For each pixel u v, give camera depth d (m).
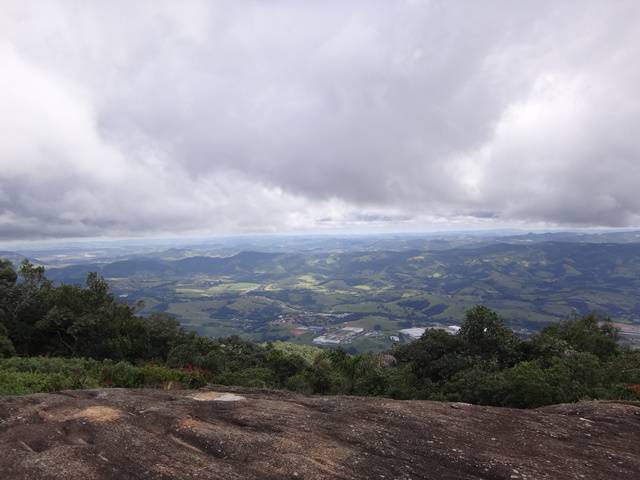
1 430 7.77
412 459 7.10
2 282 43.53
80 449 6.77
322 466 6.61
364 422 8.70
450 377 31.39
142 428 7.81
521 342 35.47
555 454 7.81
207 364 34.12
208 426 8.02
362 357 32.19
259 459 6.71
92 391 10.48
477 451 7.57
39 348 39.62
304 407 9.73
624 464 7.60
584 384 21.89
